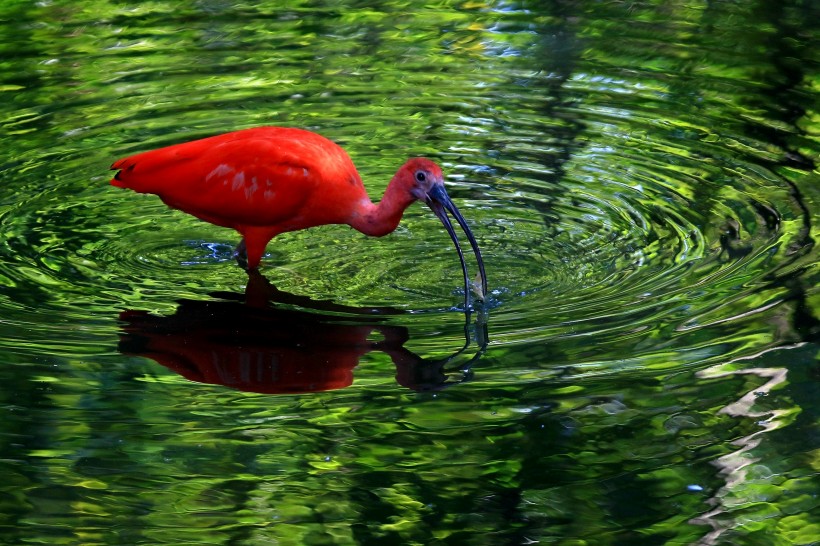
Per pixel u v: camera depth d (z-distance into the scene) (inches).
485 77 658.2
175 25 737.0
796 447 352.5
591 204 522.3
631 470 345.7
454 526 325.1
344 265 484.1
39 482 342.3
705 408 372.2
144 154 486.9
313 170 472.7
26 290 450.0
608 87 642.8
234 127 590.2
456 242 464.4
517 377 393.1
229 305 445.4
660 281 451.8
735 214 502.0
